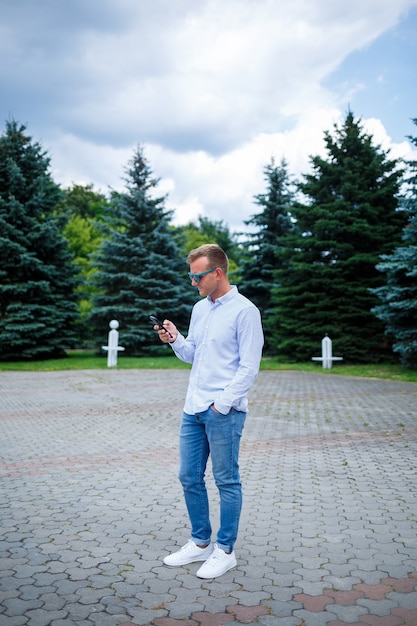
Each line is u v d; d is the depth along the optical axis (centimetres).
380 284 1816
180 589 242
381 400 959
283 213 2611
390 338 1820
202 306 282
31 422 757
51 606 224
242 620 211
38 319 2091
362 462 509
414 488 418
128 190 2456
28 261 2038
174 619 212
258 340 259
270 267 2533
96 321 2317
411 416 777
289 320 1905
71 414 831
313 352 1855
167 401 981
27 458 530
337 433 659
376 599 230
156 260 2322
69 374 1559
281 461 516
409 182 1440
